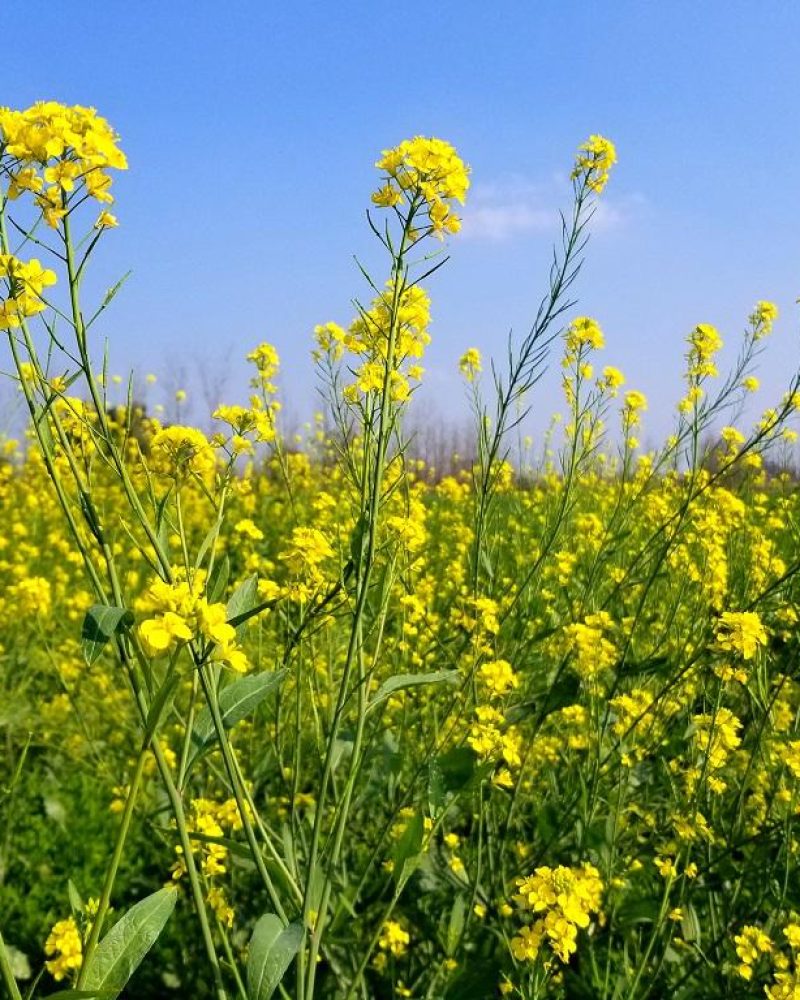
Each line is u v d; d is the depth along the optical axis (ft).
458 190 2.08
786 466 5.53
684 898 2.72
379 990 2.74
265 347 3.54
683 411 4.15
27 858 3.24
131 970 1.55
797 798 2.79
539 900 1.99
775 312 4.33
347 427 2.63
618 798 2.97
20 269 1.79
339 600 2.52
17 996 1.46
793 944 2.25
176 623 1.54
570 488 3.48
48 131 1.78
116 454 1.83
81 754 3.87
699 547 4.23
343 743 2.86
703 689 3.35
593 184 3.01
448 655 3.49
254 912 2.93
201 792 3.25
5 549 6.37
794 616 3.34
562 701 2.92
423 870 2.90
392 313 2.09
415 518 3.71
